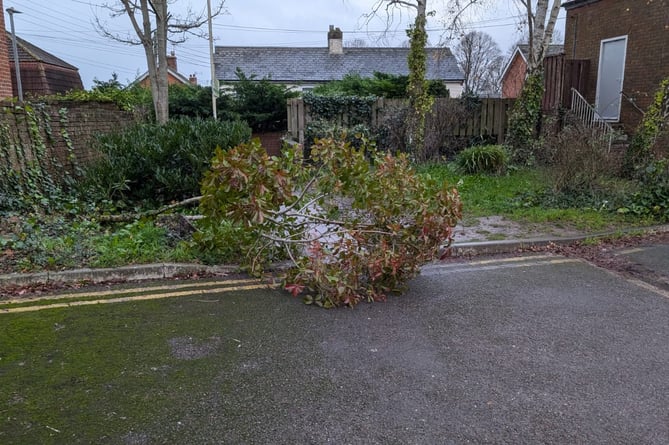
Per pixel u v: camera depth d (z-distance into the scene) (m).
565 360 3.60
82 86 24.91
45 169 8.09
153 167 8.01
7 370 3.32
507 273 5.63
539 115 13.87
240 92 19.39
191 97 19.56
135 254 5.50
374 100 14.44
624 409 3.00
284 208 5.34
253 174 4.53
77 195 7.76
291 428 2.78
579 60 15.27
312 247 4.74
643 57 13.37
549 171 9.40
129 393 3.08
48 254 5.36
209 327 4.06
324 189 5.07
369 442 2.67
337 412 2.93
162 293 4.82
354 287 4.57
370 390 3.17
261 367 3.43
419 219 4.87
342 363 3.51
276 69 32.31
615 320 4.31
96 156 9.13
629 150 9.31
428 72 31.00
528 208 8.52
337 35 33.78
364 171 4.99
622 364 3.54
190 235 6.25
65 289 4.87
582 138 8.91
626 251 6.52
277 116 19.23
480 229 7.28
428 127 13.42
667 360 3.61
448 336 3.97
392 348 3.75
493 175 11.38
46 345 3.69
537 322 4.26
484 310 4.52
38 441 2.62
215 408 2.95
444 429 2.79
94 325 4.06
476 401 3.07
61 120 8.70
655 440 2.71
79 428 2.73
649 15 13.09
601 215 8.05
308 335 3.95
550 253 6.47
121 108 11.78
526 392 3.17
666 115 9.05
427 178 5.20
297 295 4.82
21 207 7.18
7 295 4.67
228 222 5.39
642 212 8.05
